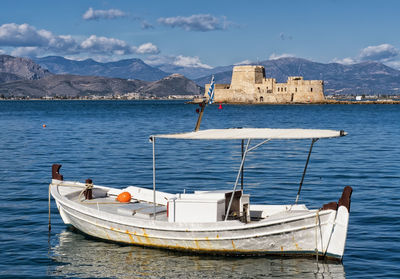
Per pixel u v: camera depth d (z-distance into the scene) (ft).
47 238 71.00
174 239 64.18
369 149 177.68
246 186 107.04
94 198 80.84
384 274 56.34
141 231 65.92
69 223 77.05
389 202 89.04
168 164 139.64
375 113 527.40
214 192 66.59
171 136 64.80
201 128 289.94
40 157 155.43
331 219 58.75
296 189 103.04
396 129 282.15
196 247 63.82
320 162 143.74
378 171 125.49
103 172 126.00
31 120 394.11
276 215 64.23
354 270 57.62
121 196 77.36
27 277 56.70
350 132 261.65
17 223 78.13
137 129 283.38
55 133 256.52
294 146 188.24
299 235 60.29
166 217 68.23
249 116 455.22
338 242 58.95
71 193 79.46
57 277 56.75
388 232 70.95
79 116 465.88
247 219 68.85
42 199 94.12
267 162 144.15
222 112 562.66
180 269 58.95
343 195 58.80
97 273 58.03
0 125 330.13
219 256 63.10
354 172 124.47
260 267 59.11
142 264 60.75
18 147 185.78
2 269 59.00
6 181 112.88
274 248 61.72
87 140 214.28
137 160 148.05
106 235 70.03
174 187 106.52
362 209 84.17
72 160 148.25
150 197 78.07
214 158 152.76
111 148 181.16
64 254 64.34
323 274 56.70
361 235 69.87
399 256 61.62
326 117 433.07
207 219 63.21
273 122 353.72
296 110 625.41
